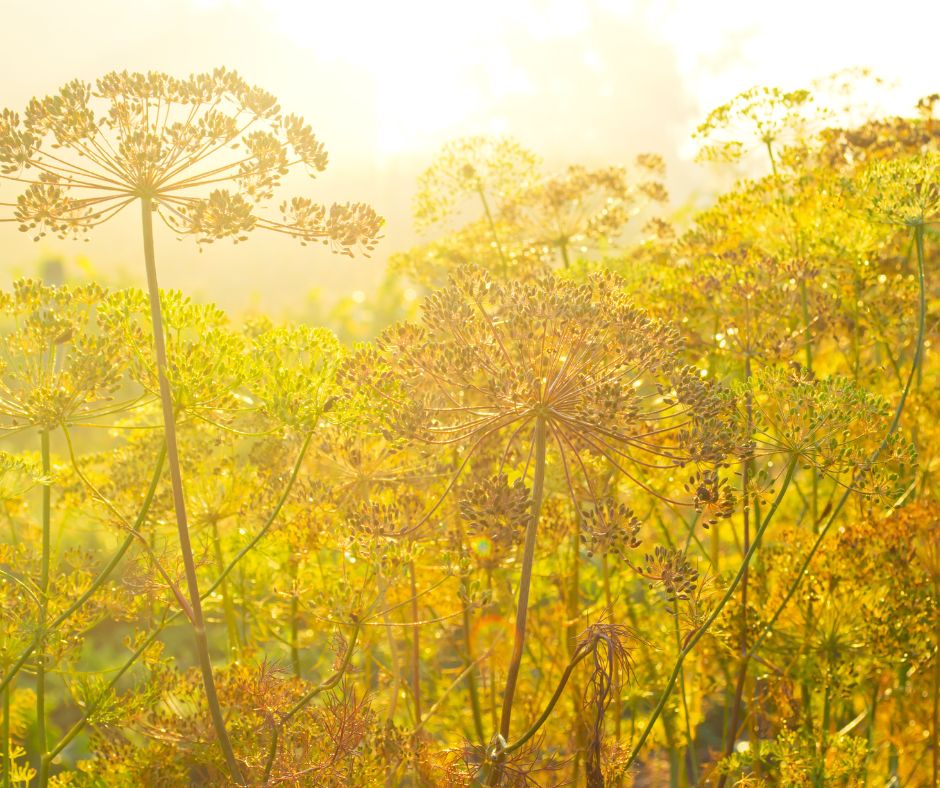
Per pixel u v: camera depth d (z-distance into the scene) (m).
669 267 6.27
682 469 5.05
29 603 4.21
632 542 3.48
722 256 5.46
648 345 3.65
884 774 5.22
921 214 4.64
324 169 3.47
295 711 3.85
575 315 3.47
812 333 5.21
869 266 5.58
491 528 3.36
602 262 6.24
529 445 3.96
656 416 3.70
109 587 4.41
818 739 4.63
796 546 5.16
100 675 4.39
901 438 3.77
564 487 4.99
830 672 4.71
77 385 3.71
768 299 4.80
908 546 4.77
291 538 4.66
